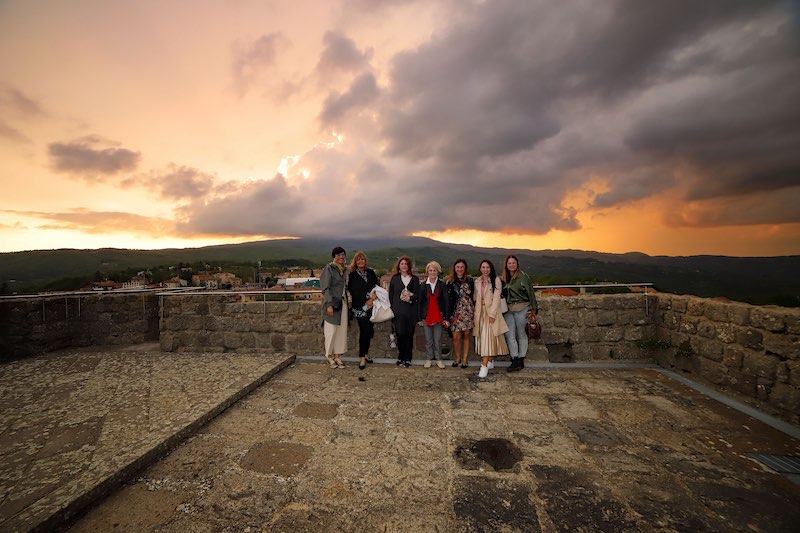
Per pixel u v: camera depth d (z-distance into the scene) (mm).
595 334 5668
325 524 2152
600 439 3154
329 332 5223
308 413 3729
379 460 2846
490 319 4777
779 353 3568
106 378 4562
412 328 5273
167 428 3166
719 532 2076
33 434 3068
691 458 2842
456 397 4148
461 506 2305
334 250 5285
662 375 4859
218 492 2453
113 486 2463
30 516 2053
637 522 2154
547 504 2316
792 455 2867
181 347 6477
